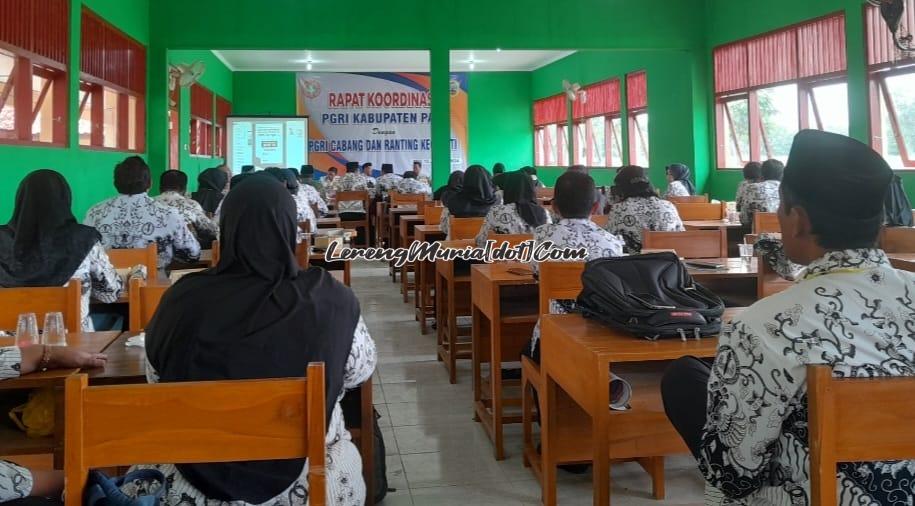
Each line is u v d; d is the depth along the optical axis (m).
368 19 8.48
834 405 0.96
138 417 1.08
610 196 6.15
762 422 1.06
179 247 3.64
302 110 14.52
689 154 9.31
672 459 2.70
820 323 1.04
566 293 2.50
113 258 3.09
